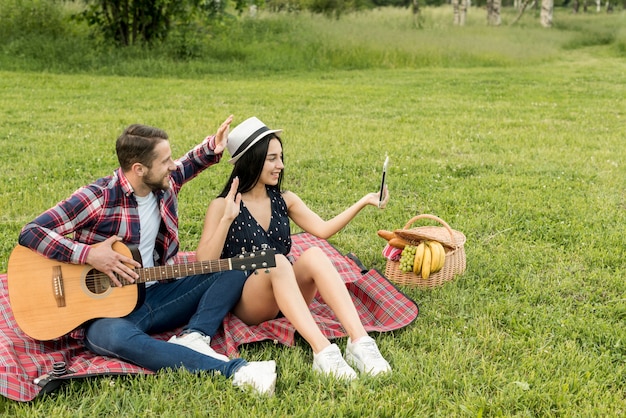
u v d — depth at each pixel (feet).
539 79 58.49
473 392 11.35
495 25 101.86
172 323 12.85
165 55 61.41
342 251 18.24
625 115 40.65
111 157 27.53
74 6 70.38
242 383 11.10
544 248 18.29
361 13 102.37
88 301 12.19
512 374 11.89
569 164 27.55
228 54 66.39
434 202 22.38
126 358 11.66
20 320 11.93
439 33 81.00
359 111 40.98
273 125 35.58
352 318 12.28
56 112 37.93
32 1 63.10
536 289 15.60
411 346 12.99
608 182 24.82
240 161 13.29
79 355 12.26
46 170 25.40
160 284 13.12
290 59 66.90
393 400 11.00
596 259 17.43
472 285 15.85
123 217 12.60
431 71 64.90
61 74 54.90
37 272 12.07
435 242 15.46
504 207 21.56
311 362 12.37
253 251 12.96
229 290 12.60
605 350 12.92
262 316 13.04
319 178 25.03
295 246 17.37
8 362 11.25
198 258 12.81
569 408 10.85
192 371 11.41
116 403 10.77
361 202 14.11
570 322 13.91
